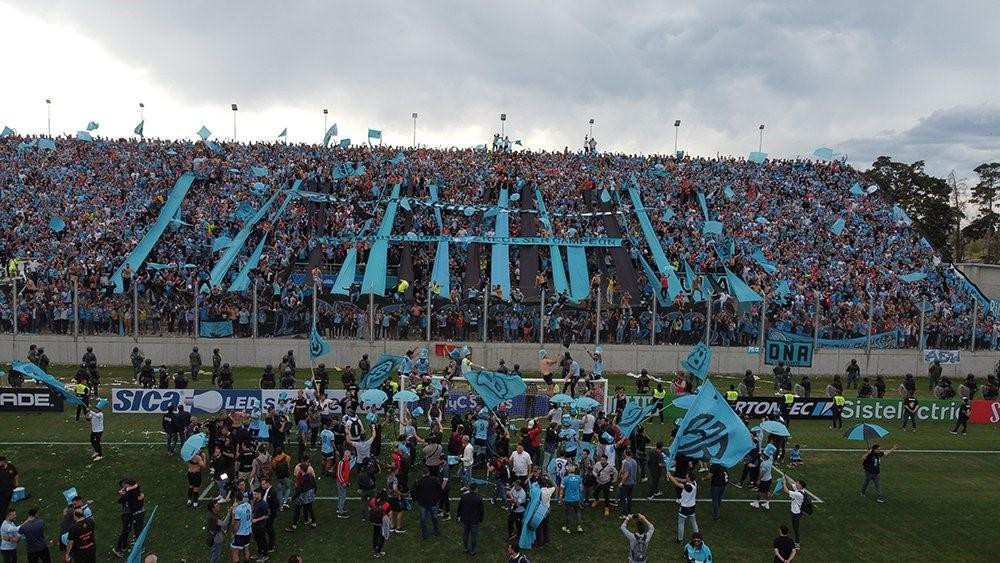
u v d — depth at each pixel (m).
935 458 26.06
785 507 21.50
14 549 15.88
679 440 19.97
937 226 88.06
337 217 48.28
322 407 25.22
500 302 38.41
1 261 41.09
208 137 56.72
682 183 55.12
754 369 38.09
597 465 20.47
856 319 39.28
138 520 17.86
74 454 23.89
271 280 40.00
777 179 58.44
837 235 49.75
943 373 39.59
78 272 38.69
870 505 21.75
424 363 32.09
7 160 52.16
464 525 17.89
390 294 40.56
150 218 46.97
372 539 18.70
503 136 65.88
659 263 45.97
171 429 23.95
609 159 63.84
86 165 52.66
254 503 17.08
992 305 42.44
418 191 53.97
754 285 41.03
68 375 33.53
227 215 47.59
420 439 23.39
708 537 19.38
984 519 20.98
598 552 18.33
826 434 28.52
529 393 27.91
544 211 52.16
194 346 34.81
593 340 37.59
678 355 37.66
